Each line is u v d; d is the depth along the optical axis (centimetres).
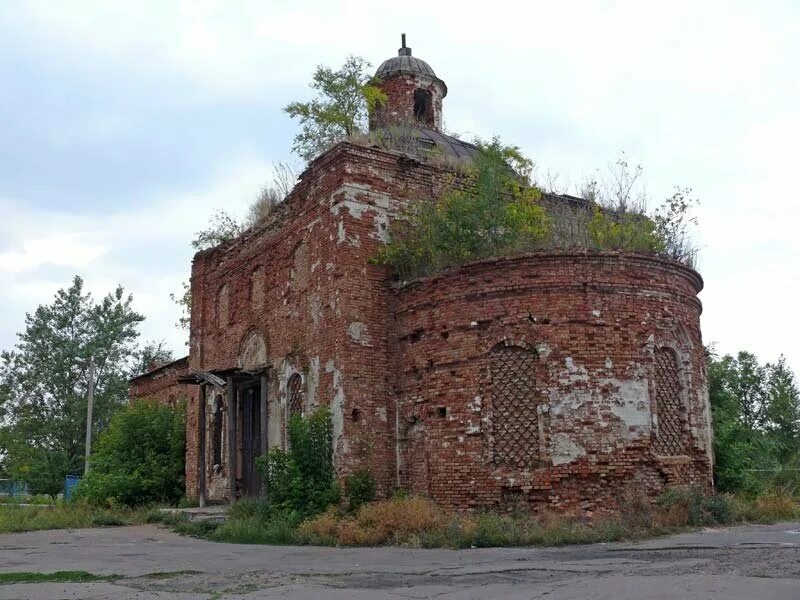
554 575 911
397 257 1880
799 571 867
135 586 924
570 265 1634
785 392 3334
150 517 2117
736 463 2003
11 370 5041
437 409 1695
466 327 1677
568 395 1566
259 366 2175
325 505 1709
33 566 1151
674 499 1526
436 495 1661
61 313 5222
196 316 2664
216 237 3428
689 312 1744
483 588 830
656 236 1930
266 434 2061
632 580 833
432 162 2031
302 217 2062
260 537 1573
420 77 2719
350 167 1900
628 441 1564
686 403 1684
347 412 1775
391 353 1858
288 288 2098
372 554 1246
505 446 1598
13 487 5191
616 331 1614
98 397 5050
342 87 2691
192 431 2591
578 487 1529
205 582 951
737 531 1397
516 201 1998
